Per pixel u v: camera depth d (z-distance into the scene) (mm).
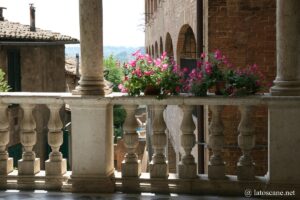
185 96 6355
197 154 10852
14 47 20484
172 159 17812
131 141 6582
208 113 9773
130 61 6551
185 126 6453
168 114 18031
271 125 6234
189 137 6473
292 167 6250
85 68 6559
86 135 6535
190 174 6508
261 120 9609
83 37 6504
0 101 6637
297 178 6258
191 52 14656
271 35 9711
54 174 6730
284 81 6242
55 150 6734
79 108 6504
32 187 6723
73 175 6605
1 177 6758
